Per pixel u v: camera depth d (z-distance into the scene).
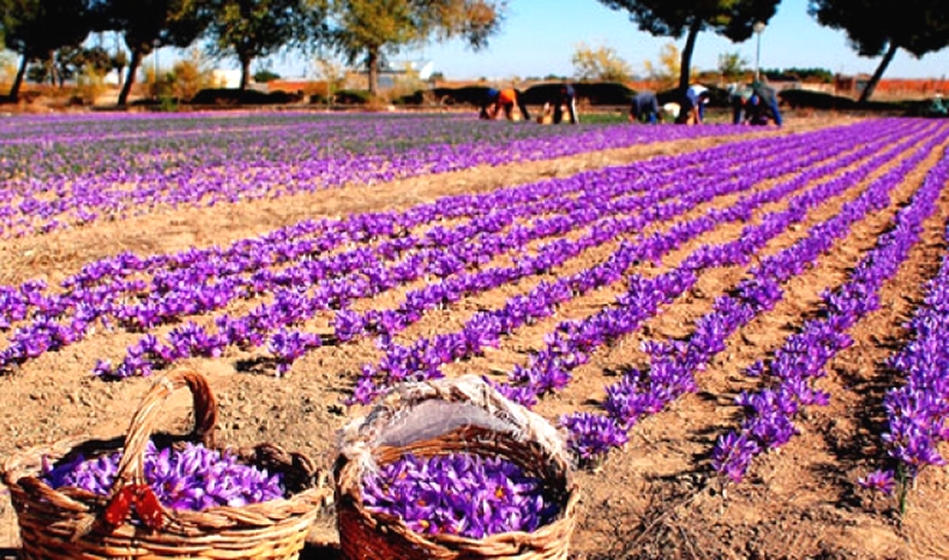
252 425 6.34
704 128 39.75
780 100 70.56
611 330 8.30
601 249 12.59
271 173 21.08
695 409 6.82
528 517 4.02
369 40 71.06
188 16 68.75
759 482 5.58
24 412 6.58
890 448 5.86
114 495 3.41
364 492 4.07
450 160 24.05
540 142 30.09
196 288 9.48
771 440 6.01
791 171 22.12
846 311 9.23
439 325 8.90
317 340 7.93
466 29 79.06
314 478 4.00
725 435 6.29
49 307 8.98
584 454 5.71
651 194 16.98
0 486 5.25
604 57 85.44
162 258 11.23
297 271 10.34
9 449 5.92
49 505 3.47
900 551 4.71
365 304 9.62
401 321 8.66
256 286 9.95
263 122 45.78
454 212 14.98
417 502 4.03
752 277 11.04
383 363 7.13
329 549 4.66
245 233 13.63
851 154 26.75
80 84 75.44
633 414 6.36
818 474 5.69
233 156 25.28
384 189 18.73
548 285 9.80
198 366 7.57
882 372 7.64
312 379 7.32
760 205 16.61
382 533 3.67
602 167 23.08
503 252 12.37
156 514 3.41
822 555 4.67
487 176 21.06
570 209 15.79
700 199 16.83
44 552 3.54
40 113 58.12
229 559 3.54
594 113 60.34
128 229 13.88
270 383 7.21
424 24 76.31
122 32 70.19
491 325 8.16
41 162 23.31
